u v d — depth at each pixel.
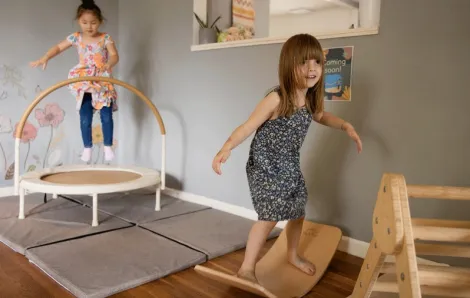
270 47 2.27
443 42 1.65
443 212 1.71
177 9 2.81
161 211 2.52
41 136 2.96
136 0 3.11
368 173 1.93
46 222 2.21
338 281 1.67
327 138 2.07
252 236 1.58
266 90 2.31
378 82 1.86
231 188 2.56
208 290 1.54
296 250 1.73
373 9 1.91
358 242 1.97
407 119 1.78
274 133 1.54
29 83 2.87
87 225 2.18
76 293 1.45
